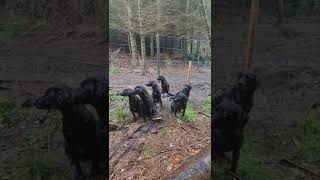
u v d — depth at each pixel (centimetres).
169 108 219
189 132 221
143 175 215
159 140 220
